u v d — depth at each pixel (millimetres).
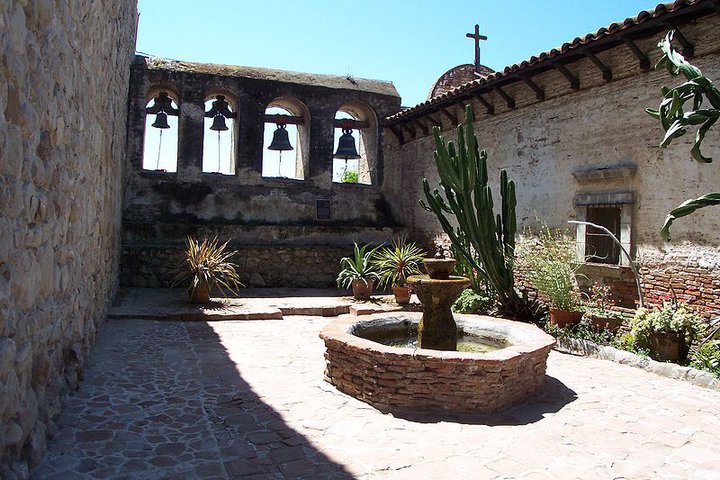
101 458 3254
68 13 3623
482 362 4387
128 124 11953
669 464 3500
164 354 6039
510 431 4043
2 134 2377
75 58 3949
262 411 4293
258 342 6961
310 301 10203
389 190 14062
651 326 6117
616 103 7703
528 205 9352
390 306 9805
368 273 10672
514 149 9727
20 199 2674
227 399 4555
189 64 12672
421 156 12984
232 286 11766
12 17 2467
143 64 12117
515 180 9680
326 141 13523
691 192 6625
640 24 6637
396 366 4477
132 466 3178
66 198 3850
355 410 4426
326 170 13516
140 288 10906
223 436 3736
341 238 13031
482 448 3686
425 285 5332
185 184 12391
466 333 6168
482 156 7652
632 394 5035
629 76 7492
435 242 12344
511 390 4625
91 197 5207
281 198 13094
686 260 6641
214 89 12719
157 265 11180
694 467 3463
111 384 4750
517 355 4570
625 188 7484
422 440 3812
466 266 8586
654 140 7113
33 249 2977
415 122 12812
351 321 5742
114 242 8961
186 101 12414
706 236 6430
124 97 9734
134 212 11938
